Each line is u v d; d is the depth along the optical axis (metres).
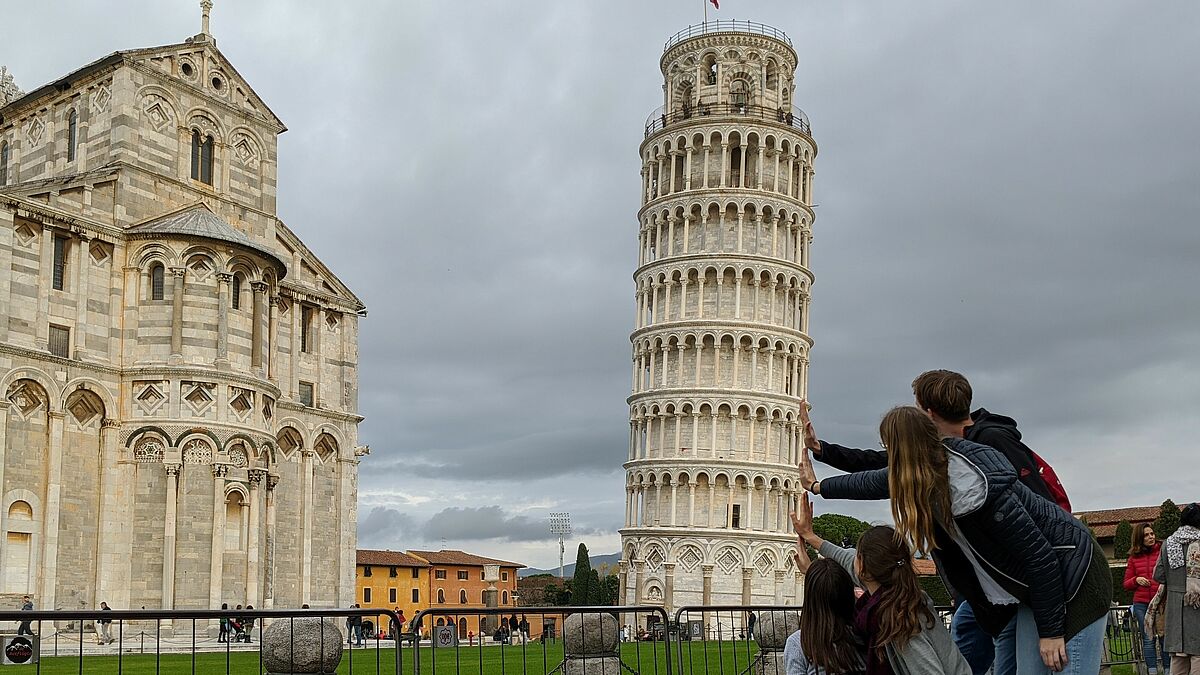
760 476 101.69
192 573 55.56
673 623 23.28
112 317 57.47
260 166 68.62
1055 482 11.81
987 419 11.70
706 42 110.69
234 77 67.31
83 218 56.47
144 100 61.44
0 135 68.12
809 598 11.20
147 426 56.28
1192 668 17.92
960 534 10.46
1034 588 10.20
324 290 71.12
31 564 52.47
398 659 18.23
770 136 107.81
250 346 60.41
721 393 102.44
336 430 70.69
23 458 52.94
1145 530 23.27
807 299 109.19
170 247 58.09
